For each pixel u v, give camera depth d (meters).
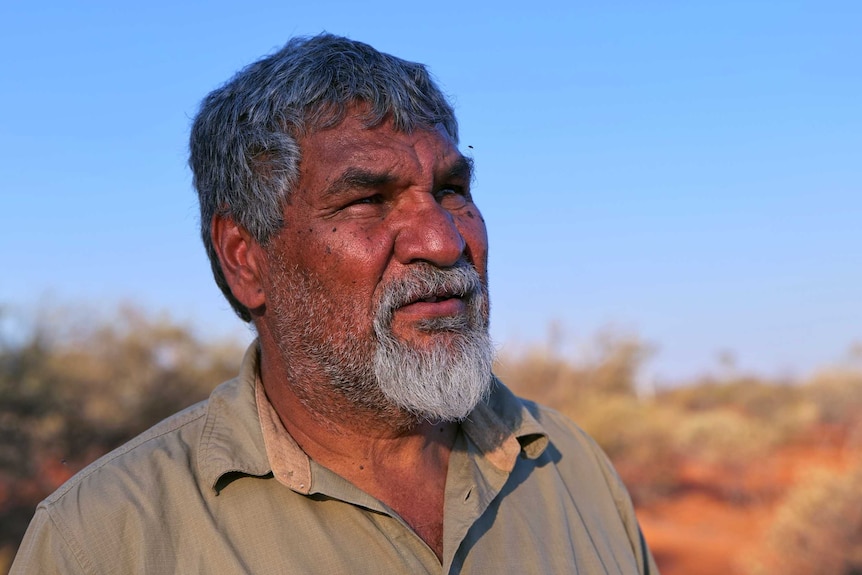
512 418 2.18
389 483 2.02
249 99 2.03
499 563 1.95
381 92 1.94
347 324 1.89
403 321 1.89
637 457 19.05
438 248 1.87
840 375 24.78
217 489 1.81
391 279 1.89
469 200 2.14
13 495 13.09
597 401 21.77
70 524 1.74
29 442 13.91
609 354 24.14
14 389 14.08
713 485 17.94
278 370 2.06
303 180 1.94
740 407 26.19
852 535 11.42
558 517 2.12
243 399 1.97
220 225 2.16
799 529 11.74
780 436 21.84
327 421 2.00
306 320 1.94
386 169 1.90
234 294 2.15
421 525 1.98
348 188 1.90
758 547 12.60
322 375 1.94
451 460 2.06
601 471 2.41
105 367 15.54
